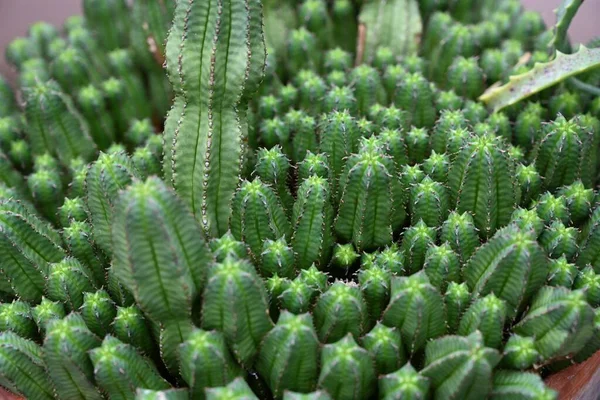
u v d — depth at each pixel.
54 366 0.43
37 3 0.99
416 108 0.57
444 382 0.41
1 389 0.47
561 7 0.58
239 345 0.42
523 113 0.56
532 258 0.43
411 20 0.65
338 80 0.60
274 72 0.61
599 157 0.56
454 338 0.41
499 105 0.57
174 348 0.44
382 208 0.48
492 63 0.61
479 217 0.48
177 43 0.47
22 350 0.44
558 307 0.42
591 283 0.46
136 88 0.65
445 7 0.68
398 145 0.52
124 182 0.46
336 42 0.68
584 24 0.88
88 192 0.47
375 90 0.58
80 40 0.67
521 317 0.45
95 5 0.68
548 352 0.43
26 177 0.57
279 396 0.43
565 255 0.48
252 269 0.42
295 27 0.67
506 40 0.66
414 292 0.42
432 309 0.43
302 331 0.41
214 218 0.50
